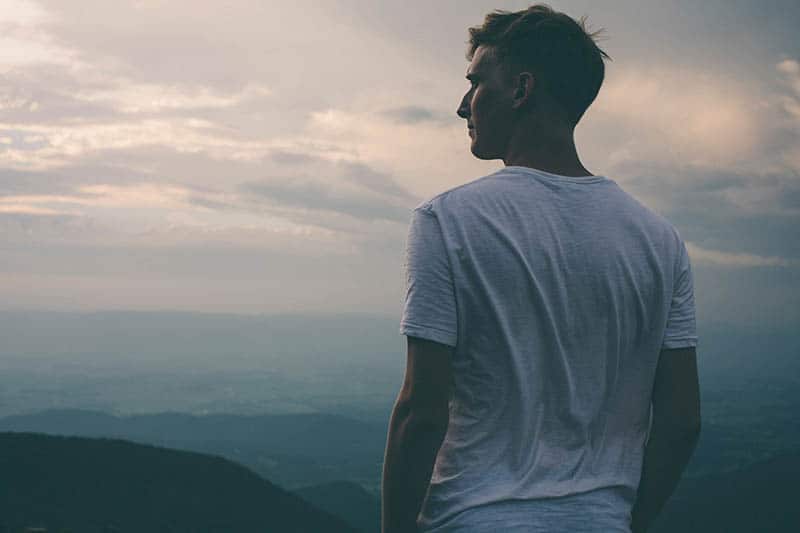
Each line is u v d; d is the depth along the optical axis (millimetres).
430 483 1393
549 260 1343
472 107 1567
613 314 1363
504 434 1334
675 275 1445
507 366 1324
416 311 1344
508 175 1429
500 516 1267
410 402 1319
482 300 1326
